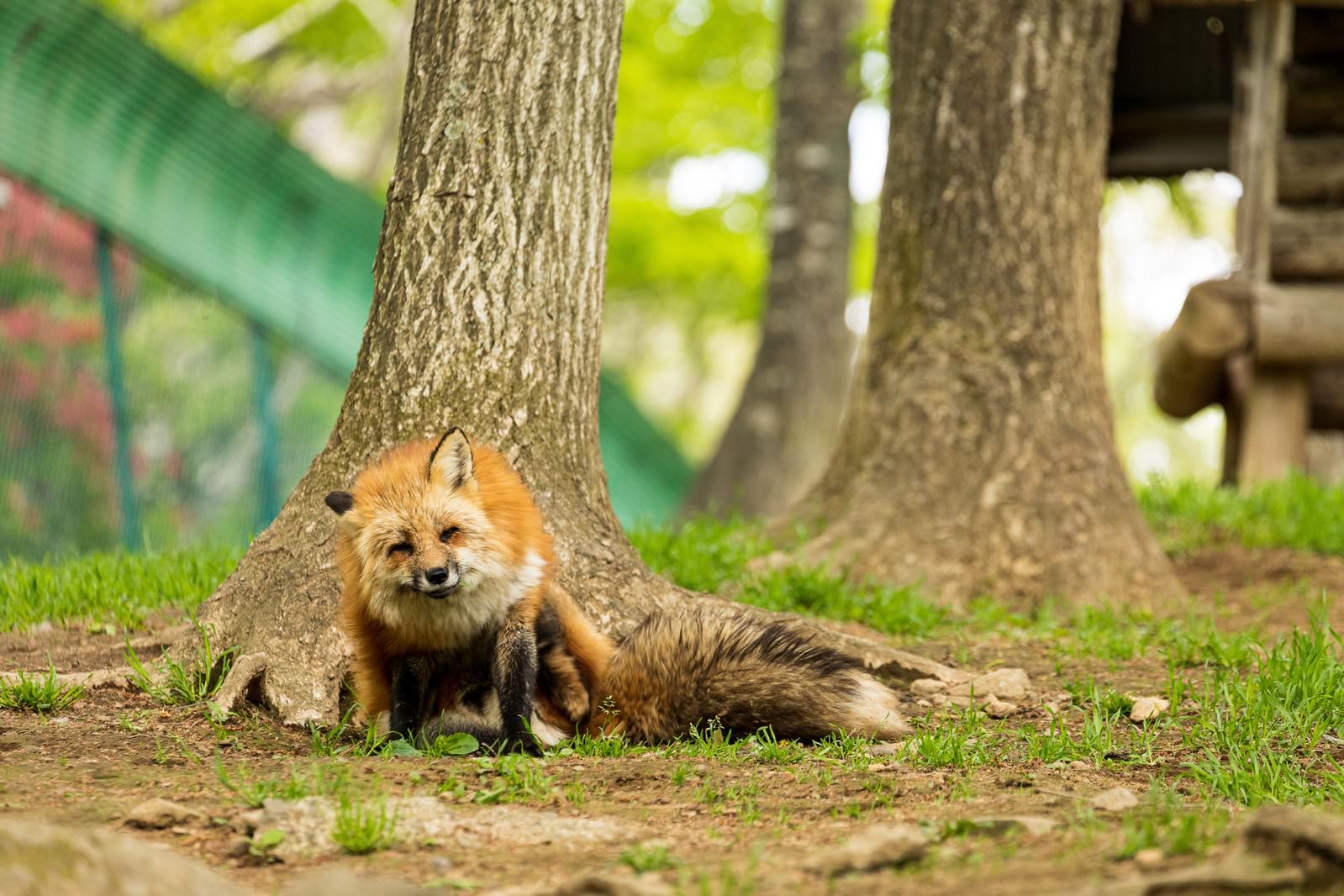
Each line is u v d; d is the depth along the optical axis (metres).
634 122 36.88
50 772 6.65
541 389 9.34
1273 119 18.34
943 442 12.67
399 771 6.76
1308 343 17.83
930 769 7.00
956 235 13.12
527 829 5.77
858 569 12.16
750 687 7.85
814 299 30.88
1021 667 9.81
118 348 22.83
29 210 22.41
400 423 9.12
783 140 31.23
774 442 30.47
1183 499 16.39
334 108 47.69
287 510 9.24
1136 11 17.78
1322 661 8.27
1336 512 15.21
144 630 10.41
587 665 8.21
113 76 22.08
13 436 21.81
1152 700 8.35
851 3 31.17
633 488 32.06
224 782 6.36
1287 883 4.18
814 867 4.89
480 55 9.13
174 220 23.06
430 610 7.54
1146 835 5.01
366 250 26.06
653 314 56.19
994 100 13.03
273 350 24.69
